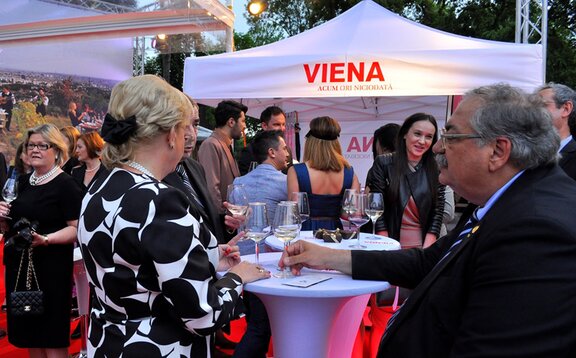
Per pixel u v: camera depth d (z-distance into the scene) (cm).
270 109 474
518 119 114
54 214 270
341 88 406
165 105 125
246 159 481
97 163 421
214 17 578
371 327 276
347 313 225
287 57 411
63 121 917
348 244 227
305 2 2273
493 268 102
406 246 318
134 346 117
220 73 421
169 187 120
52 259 268
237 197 251
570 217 99
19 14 595
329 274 176
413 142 313
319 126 303
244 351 272
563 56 1658
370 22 472
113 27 602
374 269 169
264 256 205
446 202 337
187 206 122
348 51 406
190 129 236
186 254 114
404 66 396
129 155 124
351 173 309
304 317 187
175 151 131
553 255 95
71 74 915
